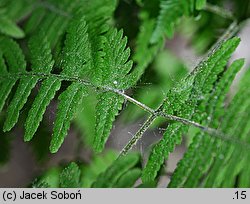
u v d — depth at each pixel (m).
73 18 0.27
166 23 0.26
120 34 0.23
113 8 0.26
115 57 0.23
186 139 0.26
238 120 0.22
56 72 0.24
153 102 0.26
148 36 0.26
